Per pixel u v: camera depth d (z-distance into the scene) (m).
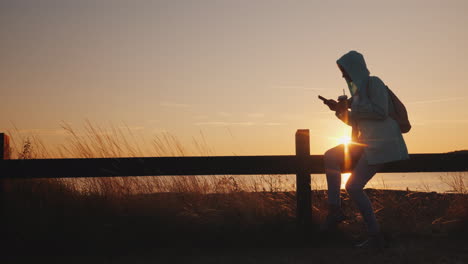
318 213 5.34
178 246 4.96
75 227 5.09
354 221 5.47
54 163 5.11
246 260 4.44
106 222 5.23
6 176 5.08
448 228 5.38
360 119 4.61
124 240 4.97
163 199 5.58
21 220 5.10
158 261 4.44
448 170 5.12
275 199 5.62
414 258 4.38
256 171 5.15
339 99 4.84
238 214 5.36
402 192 6.40
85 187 5.70
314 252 4.70
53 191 5.56
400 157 4.46
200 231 5.17
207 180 5.84
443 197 6.00
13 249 4.77
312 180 6.21
